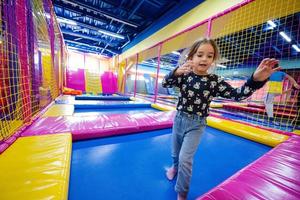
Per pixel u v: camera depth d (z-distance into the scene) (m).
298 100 3.52
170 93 10.84
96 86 8.67
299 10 2.37
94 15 5.92
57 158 1.16
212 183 1.22
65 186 0.88
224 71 7.79
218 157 1.67
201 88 1.01
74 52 10.71
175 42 4.70
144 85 10.72
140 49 6.96
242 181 0.95
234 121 2.95
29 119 1.96
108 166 1.35
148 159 1.52
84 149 1.64
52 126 1.90
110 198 0.99
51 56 3.73
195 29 3.73
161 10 5.32
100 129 1.97
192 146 0.94
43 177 0.93
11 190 0.81
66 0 4.69
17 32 1.67
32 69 2.22
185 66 1.05
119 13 5.76
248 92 0.91
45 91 3.13
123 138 2.03
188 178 0.90
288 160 1.30
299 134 2.22
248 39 4.24
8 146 1.29
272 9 2.60
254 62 6.89
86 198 0.97
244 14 2.90
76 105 3.75
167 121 2.62
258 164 1.21
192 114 1.01
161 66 13.27
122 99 6.33
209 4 3.57
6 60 1.54
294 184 0.96
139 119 2.59
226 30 3.27
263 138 2.08
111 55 11.48
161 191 1.08
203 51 0.98
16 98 1.71
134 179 1.20
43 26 2.96
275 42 5.50
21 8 1.76
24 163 1.06
